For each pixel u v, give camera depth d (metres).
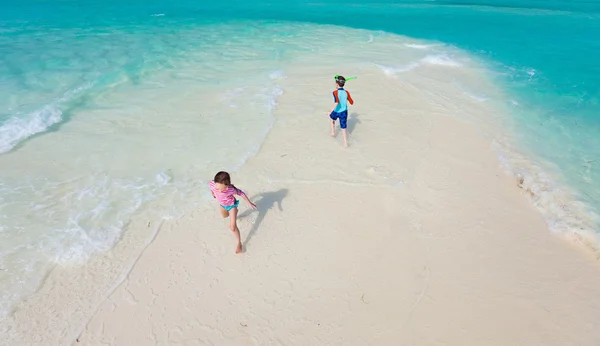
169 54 14.66
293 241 6.66
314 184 7.95
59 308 5.48
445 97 11.83
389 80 12.89
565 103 11.41
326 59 14.77
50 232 6.61
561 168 8.50
